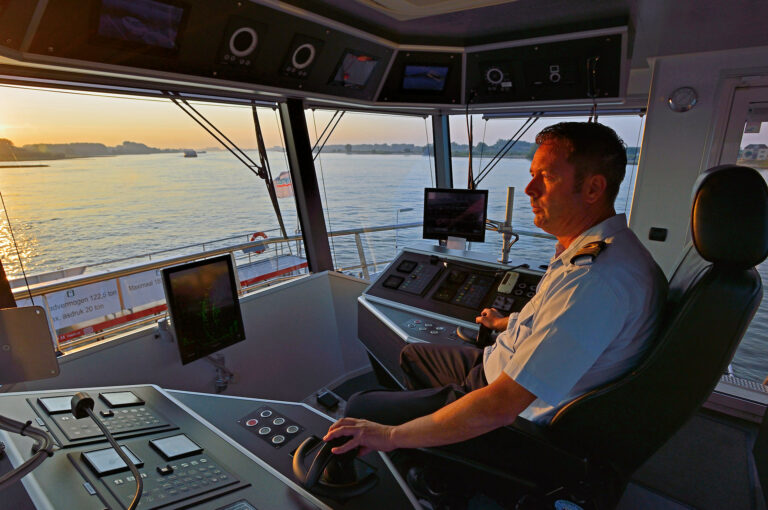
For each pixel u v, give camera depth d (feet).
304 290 8.53
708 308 2.81
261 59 6.46
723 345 2.84
